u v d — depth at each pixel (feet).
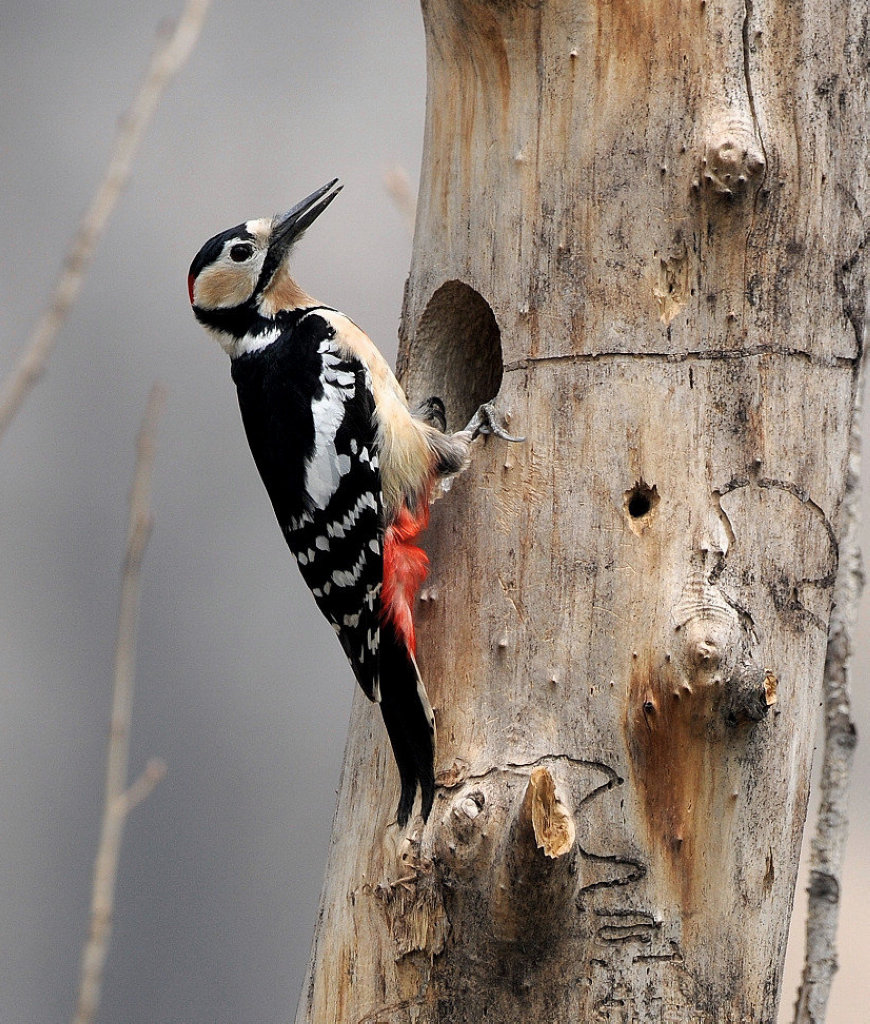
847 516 29.73
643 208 28.55
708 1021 26.94
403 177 36.32
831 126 28.71
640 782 27.14
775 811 27.73
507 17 29.43
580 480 28.35
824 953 28.63
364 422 31.83
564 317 28.94
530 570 28.48
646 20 28.63
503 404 29.40
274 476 33.19
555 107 29.30
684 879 26.99
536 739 27.68
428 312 32.04
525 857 24.90
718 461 27.96
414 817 27.94
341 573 30.68
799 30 28.53
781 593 27.99
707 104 28.35
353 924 28.94
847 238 29.04
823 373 28.68
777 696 27.78
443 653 29.09
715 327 28.14
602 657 27.61
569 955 26.71
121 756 22.35
